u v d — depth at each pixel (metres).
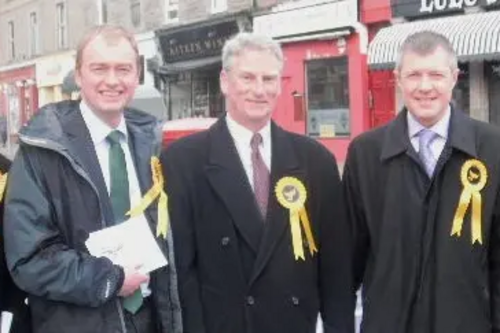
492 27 10.54
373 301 2.98
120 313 2.65
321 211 2.99
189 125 6.43
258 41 2.81
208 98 17.20
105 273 2.54
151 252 2.69
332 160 3.05
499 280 2.95
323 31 13.72
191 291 2.85
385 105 12.96
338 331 2.98
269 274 2.81
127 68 2.72
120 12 20.34
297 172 2.91
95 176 2.68
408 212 2.94
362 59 13.23
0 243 2.83
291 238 2.85
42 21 25.84
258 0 15.30
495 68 11.01
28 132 2.64
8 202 2.61
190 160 2.91
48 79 25.70
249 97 2.80
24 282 2.55
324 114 14.13
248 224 2.81
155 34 18.44
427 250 2.90
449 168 2.92
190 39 17.20
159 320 2.77
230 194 2.83
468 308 2.86
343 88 13.68
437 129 2.97
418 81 2.88
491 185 2.90
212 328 2.84
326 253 3.01
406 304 2.92
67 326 2.59
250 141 2.90
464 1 11.36
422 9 12.02
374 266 3.02
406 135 3.00
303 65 14.48
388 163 3.01
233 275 2.82
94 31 2.74
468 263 2.87
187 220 2.87
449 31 11.02
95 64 2.69
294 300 2.84
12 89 28.98
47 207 2.59
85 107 2.78
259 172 2.89
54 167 2.63
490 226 2.91
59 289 2.52
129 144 2.84
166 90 18.58
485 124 3.02
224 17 15.91
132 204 2.75
